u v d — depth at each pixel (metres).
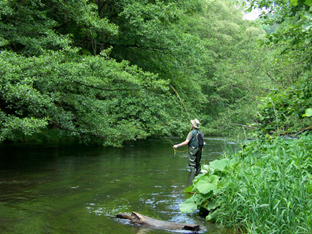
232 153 5.47
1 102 8.80
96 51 15.52
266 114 5.68
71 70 7.91
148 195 5.02
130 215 3.80
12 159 9.16
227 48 15.40
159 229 3.44
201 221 3.79
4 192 5.07
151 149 13.66
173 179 6.46
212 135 23.02
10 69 6.47
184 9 17.33
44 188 5.43
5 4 8.29
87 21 9.90
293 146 4.29
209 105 29.16
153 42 14.80
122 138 10.28
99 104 10.40
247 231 3.33
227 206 3.79
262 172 3.71
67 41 8.82
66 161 9.04
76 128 10.05
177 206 4.41
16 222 3.56
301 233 2.89
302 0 2.81
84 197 4.84
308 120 5.62
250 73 12.89
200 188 4.09
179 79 17.34
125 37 15.02
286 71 9.70
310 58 6.57
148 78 10.41
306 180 3.41
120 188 5.53
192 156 7.73
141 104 12.99
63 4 9.69
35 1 10.14
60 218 3.76
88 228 3.41
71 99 10.05
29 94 6.55
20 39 8.92
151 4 13.94
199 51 15.49
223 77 14.93
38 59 7.17
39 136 15.30
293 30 5.30
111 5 14.95
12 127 6.53
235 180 3.93
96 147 13.79
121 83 10.20
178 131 12.72
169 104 13.98
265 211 3.31
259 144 4.91
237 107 13.82
